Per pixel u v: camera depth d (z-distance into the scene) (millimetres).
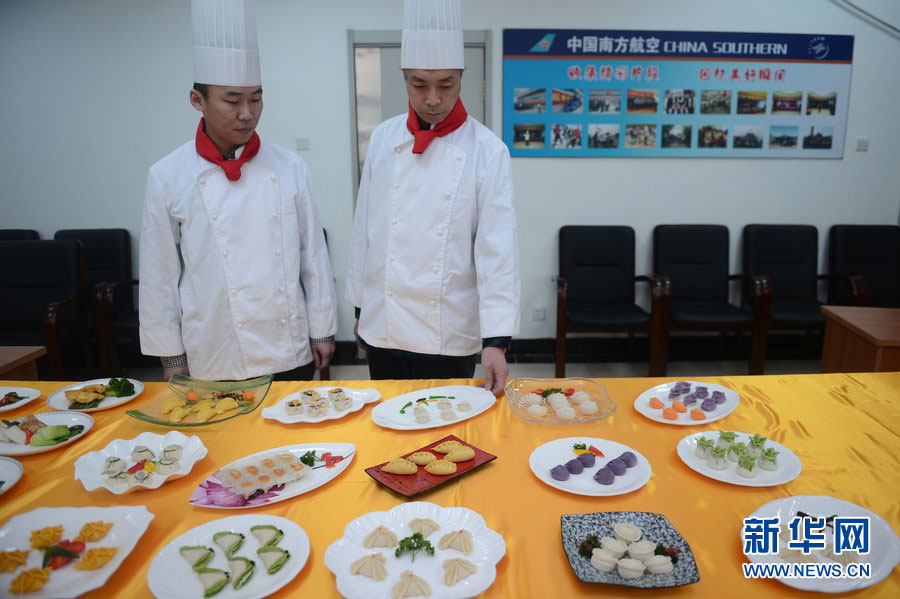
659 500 1021
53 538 919
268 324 1690
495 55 3623
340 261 3846
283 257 1693
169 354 1655
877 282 3811
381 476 1080
